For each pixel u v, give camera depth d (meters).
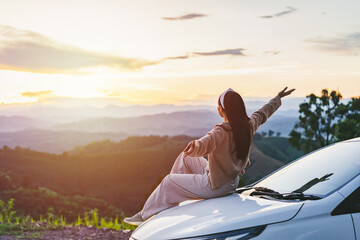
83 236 6.21
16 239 6.00
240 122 3.14
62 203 151.12
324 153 3.50
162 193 3.31
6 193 150.00
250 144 3.25
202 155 3.06
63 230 6.65
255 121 3.35
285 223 2.44
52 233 6.42
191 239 2.50
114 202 183.88
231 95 3.20
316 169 3.20
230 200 3.01
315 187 2.87
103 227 6.96
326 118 56.84
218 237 2.45
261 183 3.55
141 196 191.50
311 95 57.62
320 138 57.94
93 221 7.51
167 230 2.69
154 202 3.32
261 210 2.56
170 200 3.28
